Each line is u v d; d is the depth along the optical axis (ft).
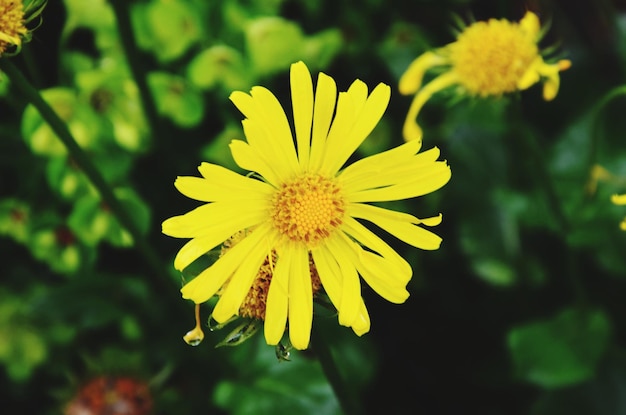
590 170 1.10
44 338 1.22
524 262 1.29
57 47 1.23
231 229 0.78
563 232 1.13
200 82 1.12
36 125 1.06
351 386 1.18
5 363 1.24
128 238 1.12
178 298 1.10
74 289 1.15
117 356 1.19
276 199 0.81
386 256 0.80
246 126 0.77
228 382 1.13
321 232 0.81
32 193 1.17
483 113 1.27
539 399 1.24
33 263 1.27
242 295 0.78
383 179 0.81
